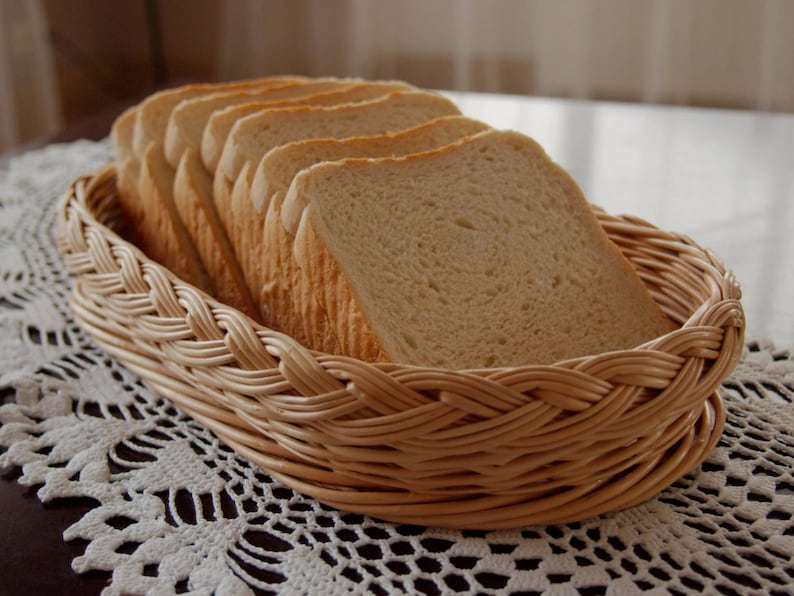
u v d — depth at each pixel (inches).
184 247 14.6
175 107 16.6
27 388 12.7
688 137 22.8
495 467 9.2
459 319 12.0
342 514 10.0
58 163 22.8
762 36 36.0
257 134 14.2
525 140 13.3
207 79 45.6
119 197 16.7
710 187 19.5
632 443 9.9
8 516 10.1
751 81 36.9
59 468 10.9
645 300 12.7
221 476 10.8
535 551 9.2
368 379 9.0
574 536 9.5
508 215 12.9
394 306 11.6
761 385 12.3
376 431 9.0
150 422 11.9
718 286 11.5
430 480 9.4
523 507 9.5
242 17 41.6
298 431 9.7
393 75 41.4
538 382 8.9
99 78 45.1
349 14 39.8
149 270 12.1
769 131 23.1
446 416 8.9
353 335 11.2
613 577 8.9
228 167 14.0
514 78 39.9
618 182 19.9
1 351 13.9
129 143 17.0
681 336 9.8
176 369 11.5
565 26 38.0
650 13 36.9
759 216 17.9
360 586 8.8
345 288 11.3
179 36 44.9
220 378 10.4
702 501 10.1
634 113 24.7
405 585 8.8
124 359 12.9
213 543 9.5
